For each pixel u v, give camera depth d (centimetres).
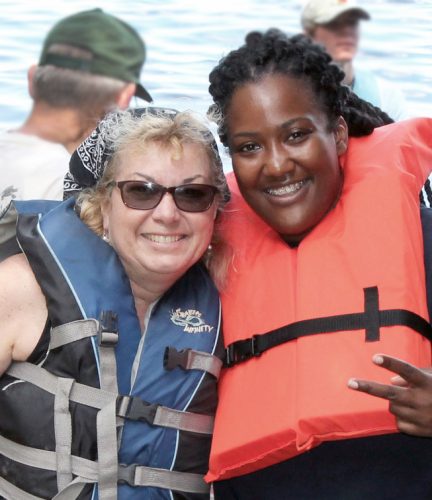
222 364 312
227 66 292
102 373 293
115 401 292
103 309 296
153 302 309
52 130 460
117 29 501
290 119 285
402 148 320
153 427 296
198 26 781
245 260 321
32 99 473
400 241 297
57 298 295
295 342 298
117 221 296
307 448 285
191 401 302
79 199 315
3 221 314
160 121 294
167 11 813
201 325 310
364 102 336
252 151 293
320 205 298
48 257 299
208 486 310
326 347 291
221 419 303
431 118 343
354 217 304
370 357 286
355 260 298
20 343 296
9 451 296
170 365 300
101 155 302
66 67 471
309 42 293
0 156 442
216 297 318
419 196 328
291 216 297
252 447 294
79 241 304
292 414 288
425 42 749
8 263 305
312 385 287
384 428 279
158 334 305
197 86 642
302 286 301
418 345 287
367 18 655
